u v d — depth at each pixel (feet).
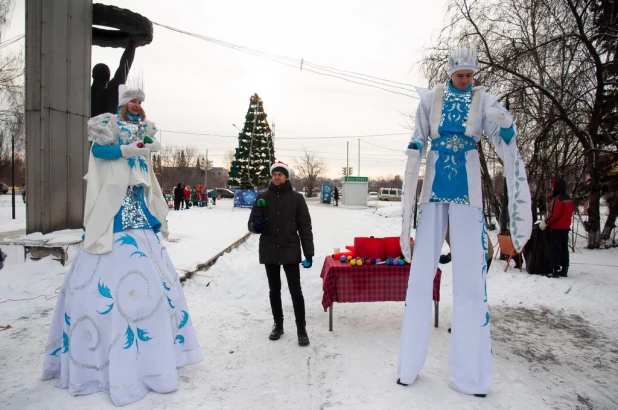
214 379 9.84
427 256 10.05
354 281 13.50
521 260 24.12
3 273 17.58
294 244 12.50
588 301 17.65
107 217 9.07
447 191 9.94
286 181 12.87
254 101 115.03
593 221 33.76
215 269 21.08
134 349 8.71
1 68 58.70
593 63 29.32
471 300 9.65
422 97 10.36
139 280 8.93
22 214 61.11
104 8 26.35
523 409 8.75
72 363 8.68
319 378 10.05
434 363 11.06
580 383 10.02
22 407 8.22
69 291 9.06
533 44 31.76
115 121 9.62
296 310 12.41
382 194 183.32
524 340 13.06
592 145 28.63
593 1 29.30
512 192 9.54
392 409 8.63
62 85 22.50
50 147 21.77
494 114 9.09
